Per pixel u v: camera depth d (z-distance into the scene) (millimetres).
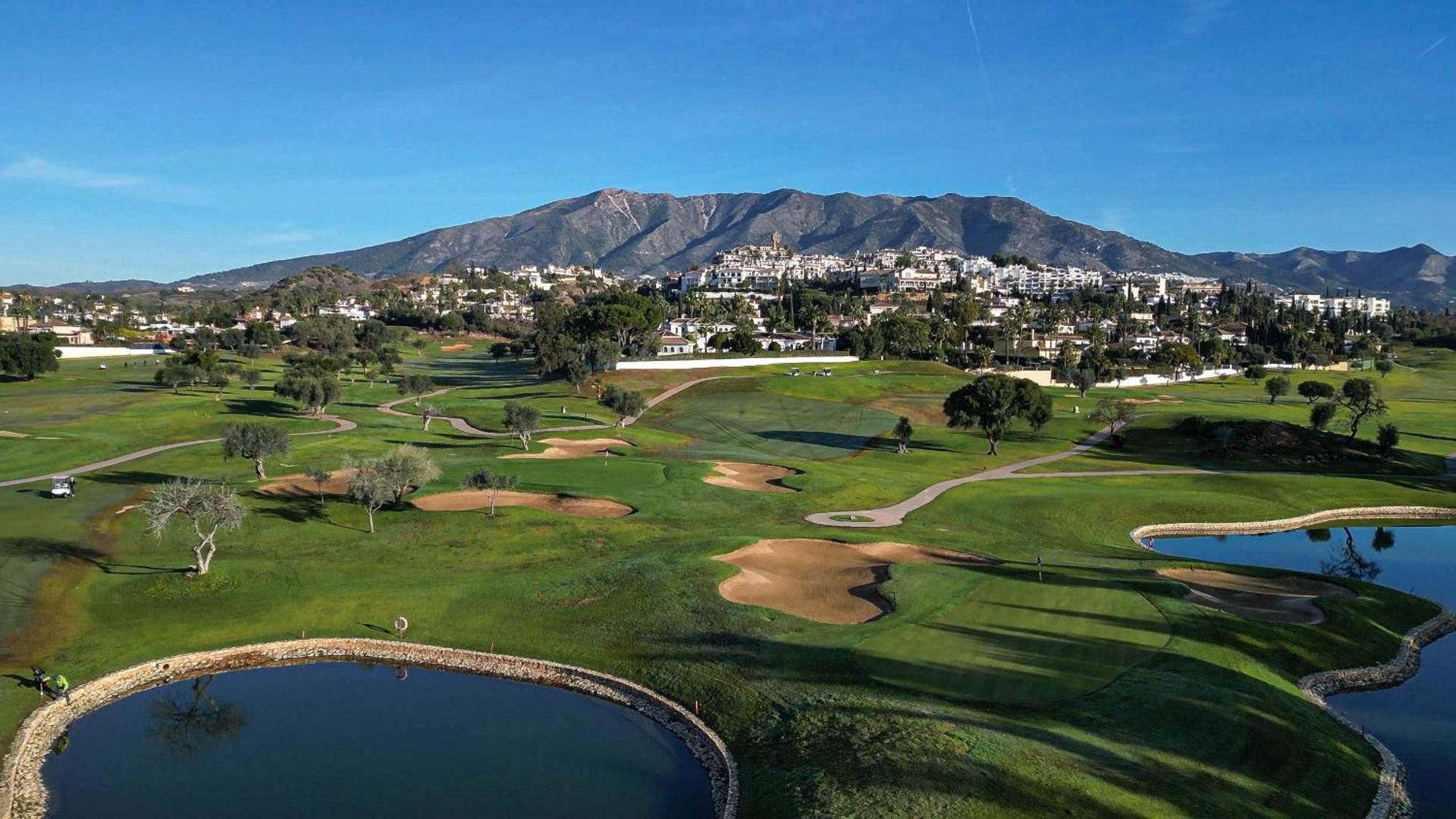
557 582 51000
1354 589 54781
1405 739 37219
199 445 92250
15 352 151250
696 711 37469
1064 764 30516
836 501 76875
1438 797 32531
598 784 32344
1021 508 77062
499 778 32594
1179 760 31656
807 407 134000
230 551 55938
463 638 44812
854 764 31219
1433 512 83938
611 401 111875
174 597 48094
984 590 49344
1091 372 164625
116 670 40906
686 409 131125
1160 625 44125
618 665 41719
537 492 72688
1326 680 42062
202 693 39969
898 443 109062
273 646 43938
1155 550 69812
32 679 39438
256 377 148500
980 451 109250
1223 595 53094
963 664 39031
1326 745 34438
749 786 31562
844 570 55125
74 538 57438
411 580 51719
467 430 111375
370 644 44188
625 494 73375
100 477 75562
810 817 28641
